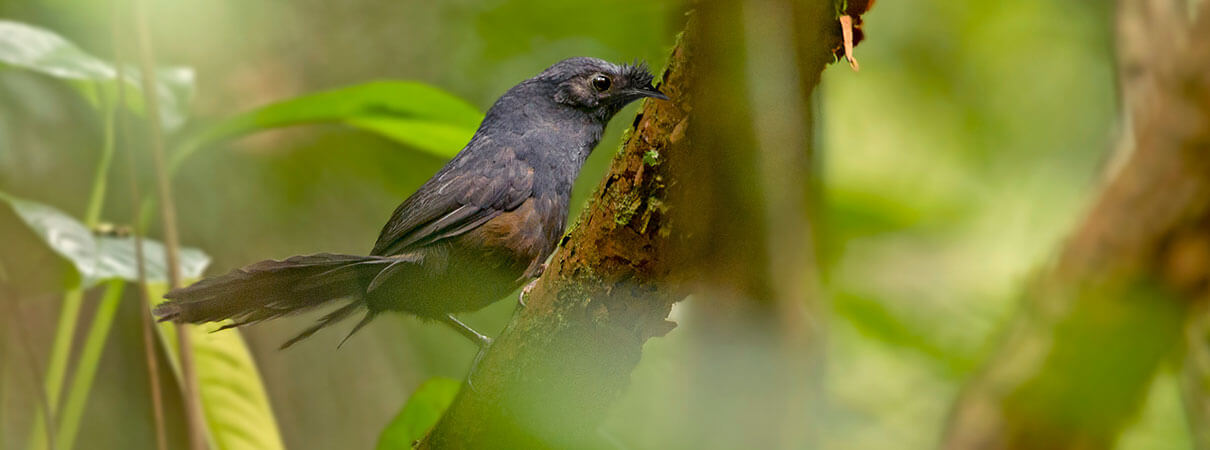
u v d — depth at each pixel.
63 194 10.25
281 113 7.43
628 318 4.85
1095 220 6.14
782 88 2.74
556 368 5.14
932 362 10.38
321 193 12.16
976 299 11.15
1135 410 6.03
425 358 12.23
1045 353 6.04
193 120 11.31
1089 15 13.48
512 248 7.70
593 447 5.47
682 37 3.94
